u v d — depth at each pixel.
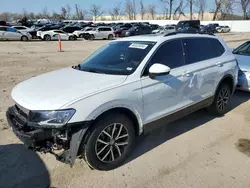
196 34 4.79
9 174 3.34
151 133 4.52
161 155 3.81
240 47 8.08
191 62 4.45
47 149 3.10
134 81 3.52
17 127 3.19
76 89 3.22
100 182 3.20
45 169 3.45
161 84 3.81
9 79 8.74
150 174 3.36
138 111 3.55
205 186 3.13
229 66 5.20
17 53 17.11
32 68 11.18
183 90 4.19
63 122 2.92
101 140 3.27
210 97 4.89
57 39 30.39
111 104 3.22
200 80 4.50
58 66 11.89
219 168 3.49
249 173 3.38
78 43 26.84
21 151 3.88
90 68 4.02
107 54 4.29
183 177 3.30
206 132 4.58
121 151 3.51
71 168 3.47
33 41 28.45
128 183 3.18
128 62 3.83
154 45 3.97
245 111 5.66
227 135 4.47
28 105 3.07
